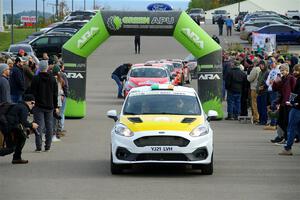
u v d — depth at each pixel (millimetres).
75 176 16938
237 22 106375
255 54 39062
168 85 18906
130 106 17875
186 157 16375
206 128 16859
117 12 30547
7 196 14438
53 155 20531
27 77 27016
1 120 18359
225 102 38719
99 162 19266
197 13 119875
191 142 16406
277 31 75625
